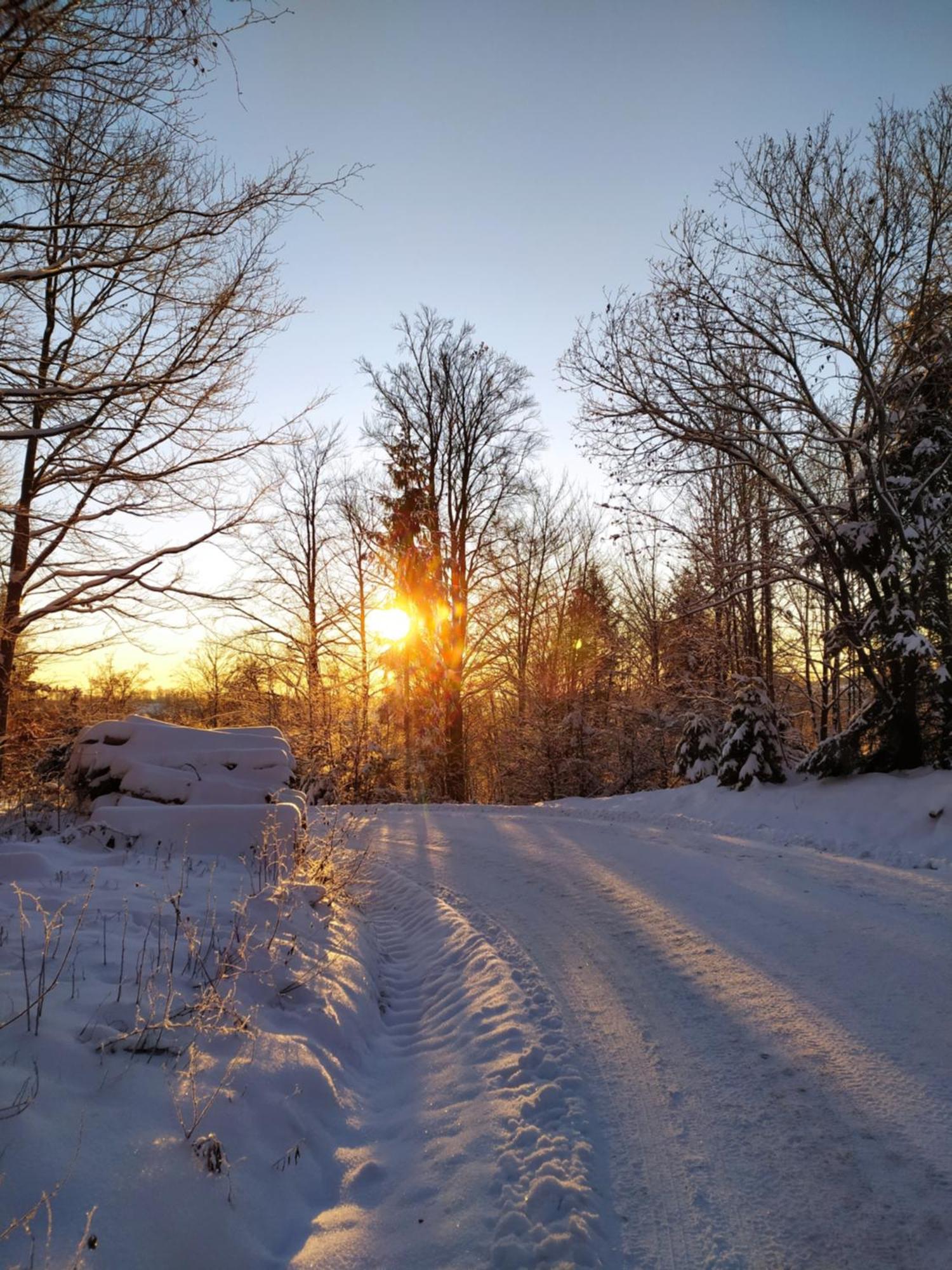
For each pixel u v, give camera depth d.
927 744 14.49
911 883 8.54
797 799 14.16
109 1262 2.61
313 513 28.50
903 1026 4.94
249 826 8.20
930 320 13.56
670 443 15.02
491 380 27.64
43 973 3.76
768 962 6.27
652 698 26.47
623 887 9.12
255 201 7.69
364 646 25.59
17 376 8.25
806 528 14.95
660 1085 4.43
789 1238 3.14
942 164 12.91
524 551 32.84
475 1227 3.23
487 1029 5.30
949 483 14.77
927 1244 3.05
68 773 9.59
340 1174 3.78
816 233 13.68
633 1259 3.05
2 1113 2.97
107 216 8.20
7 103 6.10
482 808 17.80
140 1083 3.53
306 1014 5.00
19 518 11.52
